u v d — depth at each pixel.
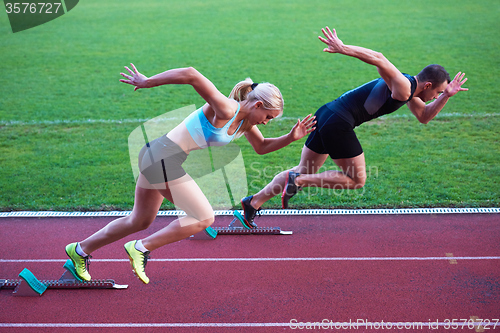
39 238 4.54
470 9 16.66
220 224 4.82
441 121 7.73
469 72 10.41
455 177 5.68
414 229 4.52
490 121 7.63
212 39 14.42
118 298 3.60
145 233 4.63
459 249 4.14
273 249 4.25
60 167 6.32
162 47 13.70
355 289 3.62
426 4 17.89
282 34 14.72
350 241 4.35
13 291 3.70
